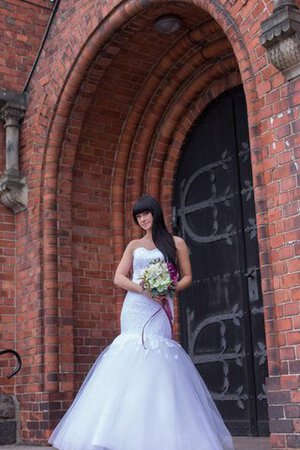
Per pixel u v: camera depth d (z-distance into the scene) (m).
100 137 8.52
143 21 7.37
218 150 8.09
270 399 5.06
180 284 4.24
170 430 3.74
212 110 8.25
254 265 7.40
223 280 7.74
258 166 5.48
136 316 4.14
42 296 7.89
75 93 8.04
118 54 7.84
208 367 7.72
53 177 8.15
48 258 7.95
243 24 5.84
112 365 4.05
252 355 7.25
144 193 8.63
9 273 8.34
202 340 7.86
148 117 8.55
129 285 4.19
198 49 7.96
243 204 7.66
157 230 4.30
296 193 5.10
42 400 7.59
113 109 8.44
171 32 7.50
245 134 7.79
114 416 3.82
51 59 8.33
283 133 5.28
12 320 8.23
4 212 8.47
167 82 8.37
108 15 7.43
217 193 8.01
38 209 8.13
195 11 7.23
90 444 3.81
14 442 7.80
